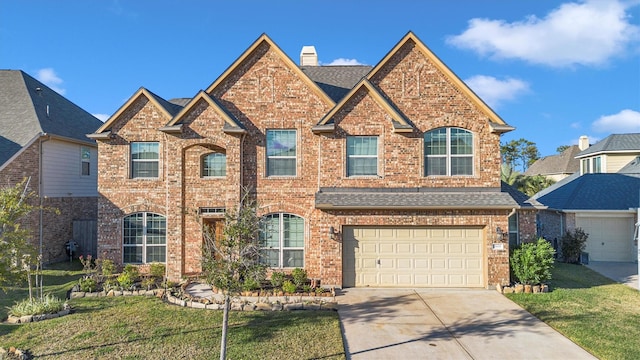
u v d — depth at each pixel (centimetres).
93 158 2372
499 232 1518
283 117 1692
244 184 1681
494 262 1519
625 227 2277
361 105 1628
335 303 1293
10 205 1116
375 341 1009
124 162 1805
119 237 1789
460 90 1627
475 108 1625
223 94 1703
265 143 1692
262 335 1015
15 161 1842
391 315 1214
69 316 1151
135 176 1817
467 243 1562
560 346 983
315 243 1655
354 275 1565
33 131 1936
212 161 1738
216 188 1694
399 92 1641
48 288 1534
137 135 1805
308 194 1673
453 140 1628
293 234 1681
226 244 866
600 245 2289
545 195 2842
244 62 1709
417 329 1096
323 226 1539
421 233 1566
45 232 1966
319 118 1688
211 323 1098
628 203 2259
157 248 1794
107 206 1797
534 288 1472
